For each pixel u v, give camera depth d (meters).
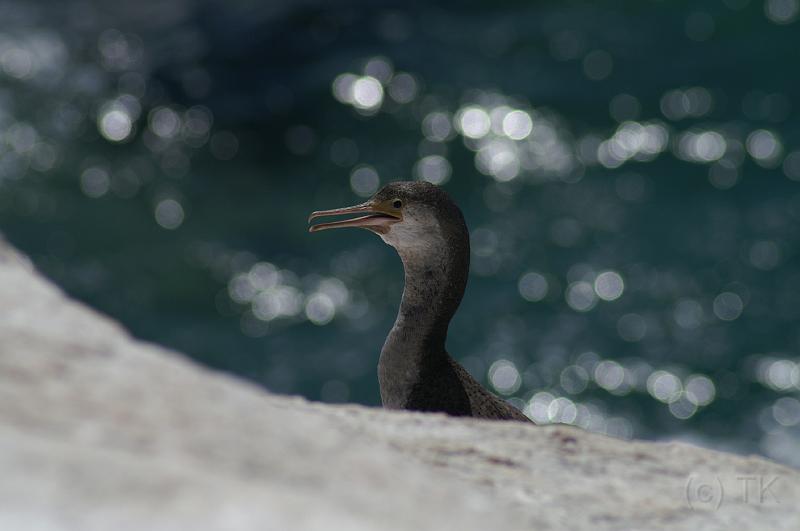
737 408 15.36
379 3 23.81
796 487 3.84
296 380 15.99
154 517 2.31
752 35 22.91
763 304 16.95
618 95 21.42
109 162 20.19
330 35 23.08
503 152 20.25
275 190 19.61
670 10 23.78
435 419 4.14
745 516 3.57
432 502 2.90
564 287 17.55
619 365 16.11
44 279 3.79
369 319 17.00
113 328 3.49
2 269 3.73
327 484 2.80
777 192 19.09
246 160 20.28
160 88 21.80
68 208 19.09
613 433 15.16
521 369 16.14
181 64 22.30
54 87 21.89
